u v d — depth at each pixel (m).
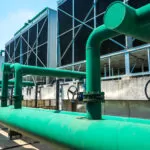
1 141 7.83
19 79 5.73
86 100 2.79
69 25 15.96
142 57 12.25
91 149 2.20
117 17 2.13
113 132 2.05
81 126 2.42
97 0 13.55
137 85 8.54
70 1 16.06
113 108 9.76
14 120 4.09
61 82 14.29
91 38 2.88
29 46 22.16
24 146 7.20
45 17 19.84
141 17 2.09
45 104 13.95
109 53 12.14
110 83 9.77
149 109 8.29
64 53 16.28
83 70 16.47
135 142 1.82
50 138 2.87
